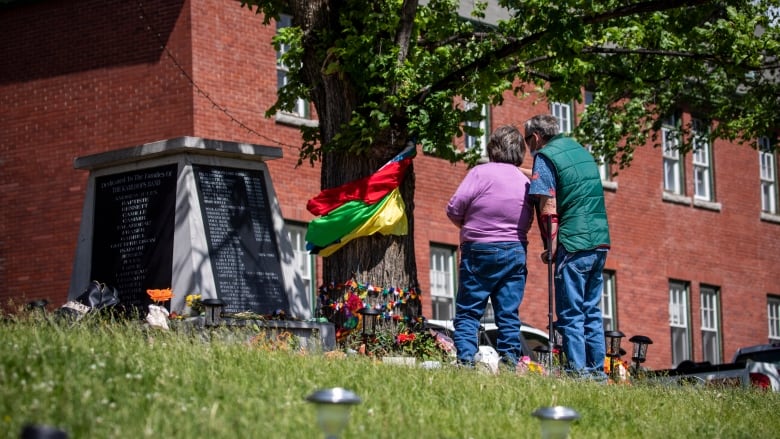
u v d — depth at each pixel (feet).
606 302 102.37
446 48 54.49
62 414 21.36
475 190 38.91
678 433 29.60
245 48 79.00
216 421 21.67
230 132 77.61
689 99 78.74
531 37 50.75
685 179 110.63
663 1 50.62
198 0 77.00
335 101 48.47
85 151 79.05
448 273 90.58
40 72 81.05
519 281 39.01
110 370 25.57
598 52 56.90
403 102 47.39
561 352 44.52
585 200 38.29
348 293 46.75
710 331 112.06
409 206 48.24
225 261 43.52
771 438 31.07
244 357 29.48
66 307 39.06
